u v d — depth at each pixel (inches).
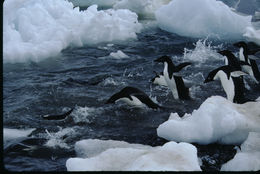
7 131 305.3
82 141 285.0
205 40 620.7
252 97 396.8
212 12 653.3
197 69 481.4
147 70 476.1
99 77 447.2
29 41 547.5
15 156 268.4
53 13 651.5
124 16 713.0
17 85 414.6
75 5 928.3
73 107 359.3
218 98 335.6
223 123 292.7
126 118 340.2
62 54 544.1
